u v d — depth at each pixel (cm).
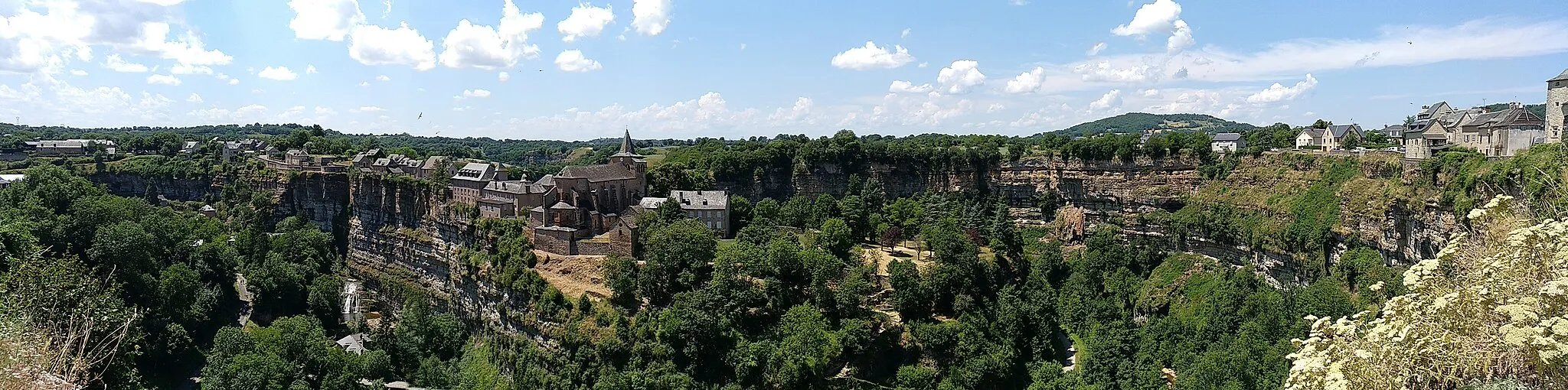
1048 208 19100
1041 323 11250
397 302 17025
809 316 10506
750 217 16262
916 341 10738
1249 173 16375
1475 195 10144
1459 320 2920
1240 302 11812
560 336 11469
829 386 9919
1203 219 16225
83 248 13138
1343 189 13675
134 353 9531
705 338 10131
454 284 15025
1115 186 18188
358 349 13138
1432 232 11100
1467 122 13788
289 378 10325
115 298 9956
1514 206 3672
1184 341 10831
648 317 10938
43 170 18225
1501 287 2947
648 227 13575
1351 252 12825
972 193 19862
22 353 4022
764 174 19900
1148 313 14025
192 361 11800
